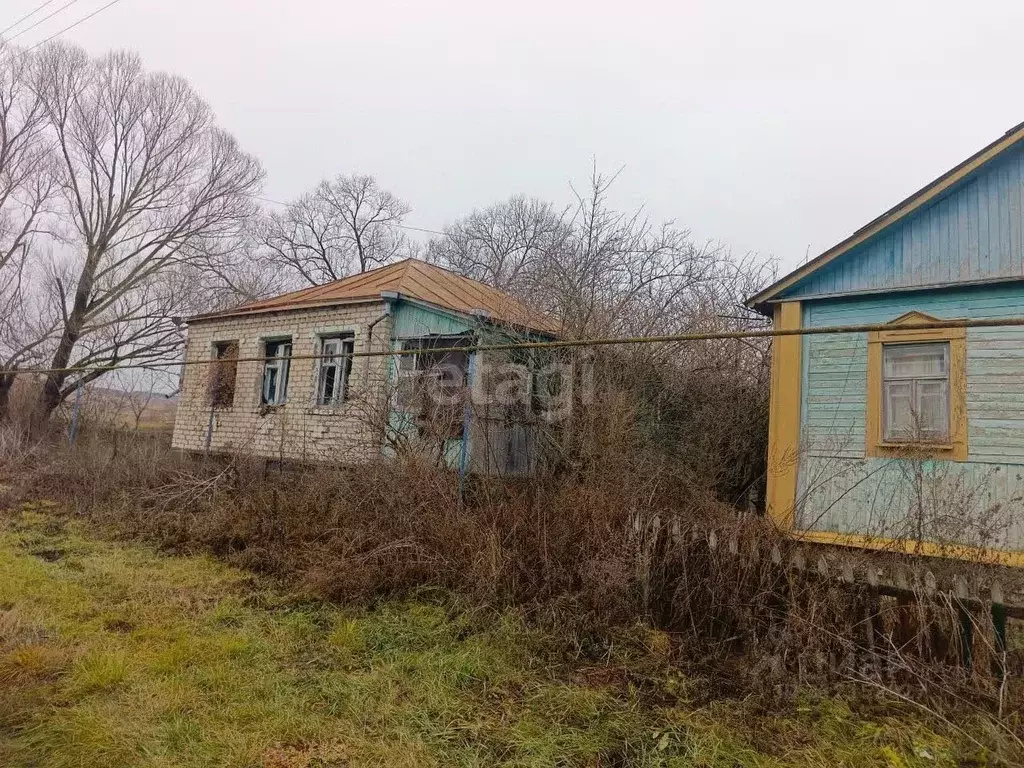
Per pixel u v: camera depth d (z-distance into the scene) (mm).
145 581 6039
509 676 4094
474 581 5398
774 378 8492
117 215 21406
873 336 7953
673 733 3438
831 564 4250
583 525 5504
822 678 3906
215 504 8281
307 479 7957
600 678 4125
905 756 3213
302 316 12516
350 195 37625
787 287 8469
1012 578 3947
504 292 11617
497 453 8109
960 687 3635
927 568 4105
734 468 8812
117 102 21156
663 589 4883
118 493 9547
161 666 4027
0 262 20859
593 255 11234
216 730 3312
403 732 3365
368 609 5387
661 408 8797
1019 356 7105
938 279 7641
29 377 20516
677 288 12523
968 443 7211
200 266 22922
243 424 12930
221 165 23188
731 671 4203
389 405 8250
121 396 21125
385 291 10984
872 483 7594
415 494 6699
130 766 2973
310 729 3367
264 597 5652
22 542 7582
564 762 3164
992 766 3127
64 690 3676
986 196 7520
